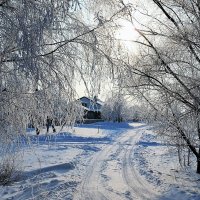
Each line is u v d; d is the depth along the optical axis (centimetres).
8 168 1147
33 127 628
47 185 1144
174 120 1051
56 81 531
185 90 979
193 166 1575
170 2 916
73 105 586
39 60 489
